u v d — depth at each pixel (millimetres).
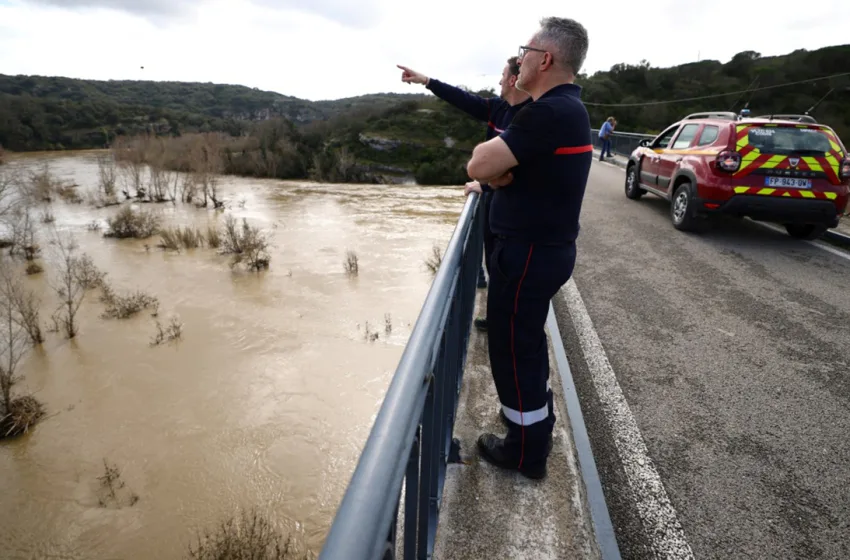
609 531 1910
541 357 1806
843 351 3646
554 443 2168
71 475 6574
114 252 16438
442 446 1770
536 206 1562
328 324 10586
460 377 2438
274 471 6559
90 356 9516
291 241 17062
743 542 1995
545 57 1606
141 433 7328
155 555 5398
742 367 3412
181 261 15250
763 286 4945
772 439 2648
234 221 18672
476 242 2779
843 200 6016
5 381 8414
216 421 7547
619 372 3342
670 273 5324
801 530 2055
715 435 2680
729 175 6250
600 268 5492
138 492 6266
